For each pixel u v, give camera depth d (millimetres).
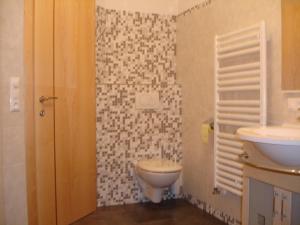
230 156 2549
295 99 2053
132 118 3293
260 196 1798
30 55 2336
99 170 3188
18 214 1943
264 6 2295
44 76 2488
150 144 3369
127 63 3281
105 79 3188
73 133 2801
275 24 2203
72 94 2771
